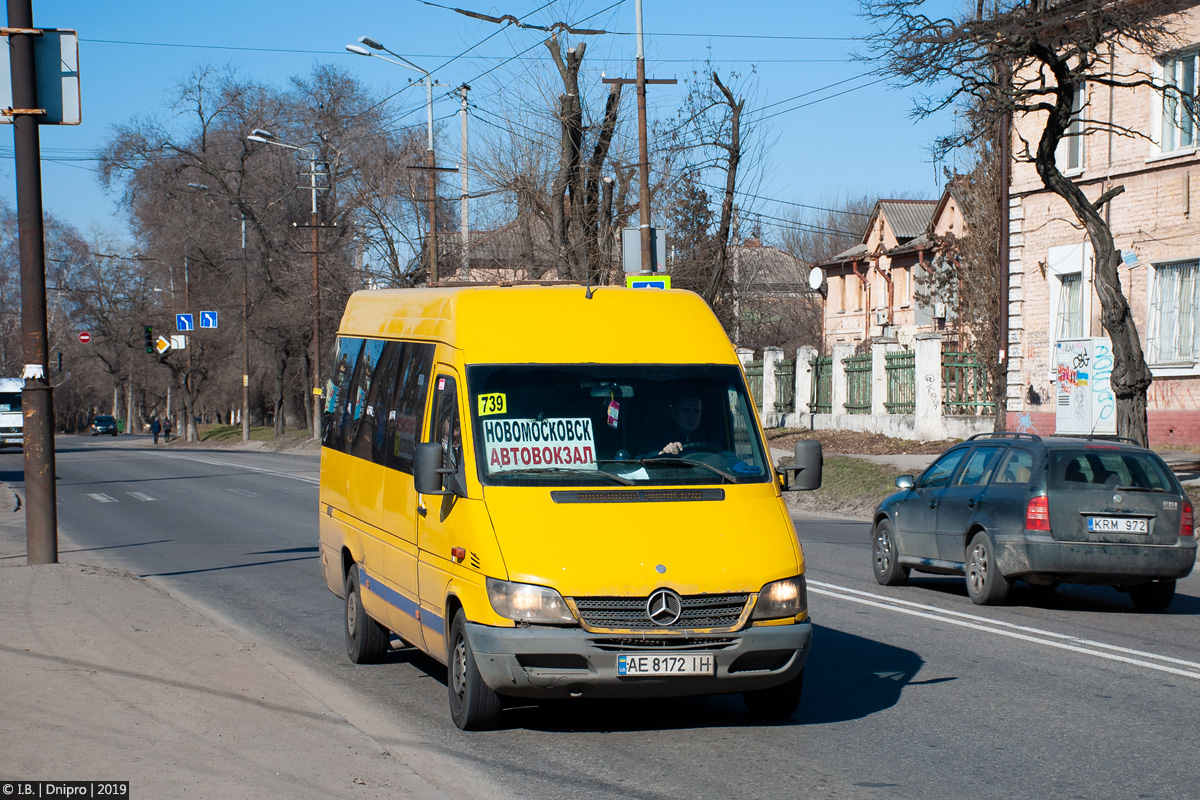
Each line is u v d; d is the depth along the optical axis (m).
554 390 7.30
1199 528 15.86
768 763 6.23
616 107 32.22
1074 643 9.63
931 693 7.88
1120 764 6.21
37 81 11.93
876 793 5.71
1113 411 21.50
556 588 6.26
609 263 33.03
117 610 9.98
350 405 9.73
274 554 15.98
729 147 32.72
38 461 12.47
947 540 12.18
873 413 30.50
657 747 6.55
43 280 12.40
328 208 53.41
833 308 57.28
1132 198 24.80
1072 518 11.13
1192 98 19.73
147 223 59.12
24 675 7.50
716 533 6.65
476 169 34.38
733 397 7.60
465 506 6.79
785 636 6.48
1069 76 18.30
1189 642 9.75
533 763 6.22
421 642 7.55
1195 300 23.55
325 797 5.35
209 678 7.64
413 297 8.78
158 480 31.16
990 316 30.80
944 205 46.28
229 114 56.66
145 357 71.81
